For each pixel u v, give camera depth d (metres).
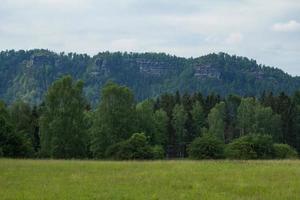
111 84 87.38
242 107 124.25
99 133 84.31
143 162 45.94
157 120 111.56
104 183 27.11
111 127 85.00
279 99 132.25
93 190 24.27
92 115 95.75
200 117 124.94
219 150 66.75
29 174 32.28
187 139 121.19
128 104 87.12
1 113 83.62
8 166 39.00
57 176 31.08
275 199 21.84
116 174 32.25
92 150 84.06
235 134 124.31
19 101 103.25
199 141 67.56
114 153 68.31
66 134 79.38
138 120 94.19
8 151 68.69
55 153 78.62
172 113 123.25
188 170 35.31
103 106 86.00
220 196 22.55
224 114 128.88
